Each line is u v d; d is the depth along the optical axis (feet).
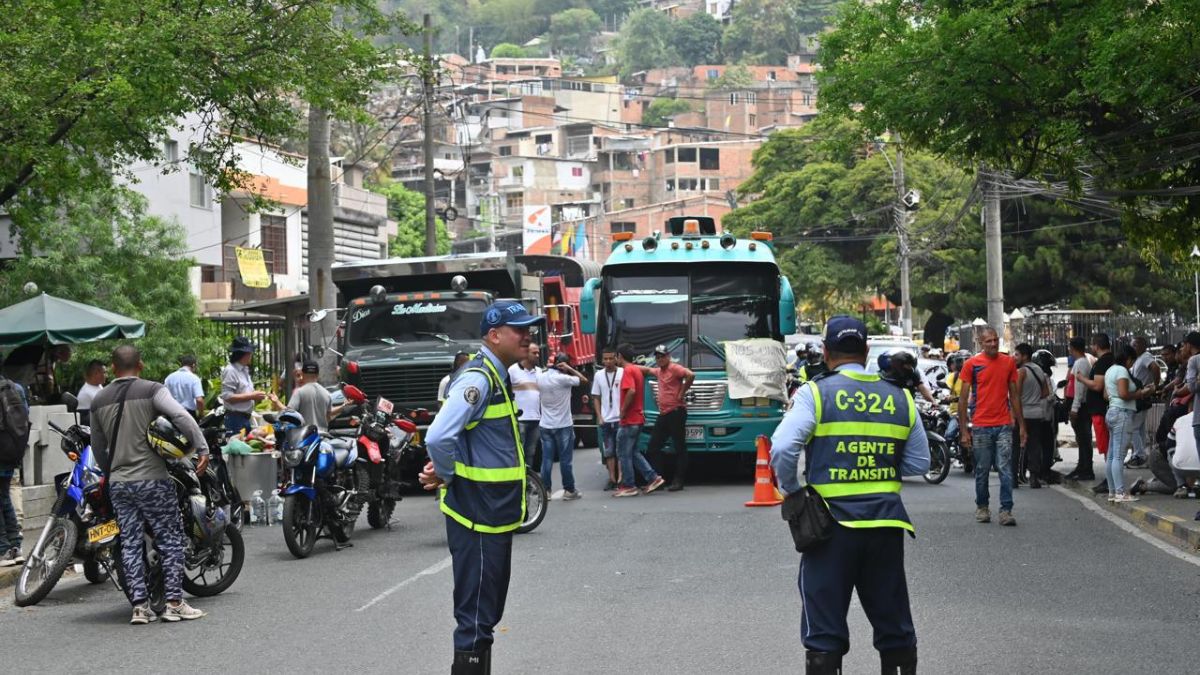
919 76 50.83
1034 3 47.70
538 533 44.42
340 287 64.64
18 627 30.91
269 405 74.90
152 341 92.48
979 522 45.91
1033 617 29.55
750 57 468.75
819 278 193.98
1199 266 64.59
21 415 38.91
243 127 61.46
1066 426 92.73
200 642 28.50
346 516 42.42
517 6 575.79
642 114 432.66
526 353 22.11
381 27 63.00
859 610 30.42
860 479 20.27
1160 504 48.06
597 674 24.76
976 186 90.79
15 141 50.75
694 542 41.91
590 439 91.45
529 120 403.34
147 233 97.86
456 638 21.29
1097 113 50.31
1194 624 28.66
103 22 50.19
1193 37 41.42
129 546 30.96
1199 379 44.96
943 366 83.10
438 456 21.01
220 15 53.78
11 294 90.12
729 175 361.30
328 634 28.86
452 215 153.69
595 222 337.11
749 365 60.59
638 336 62.23
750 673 24.66
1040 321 115.85
